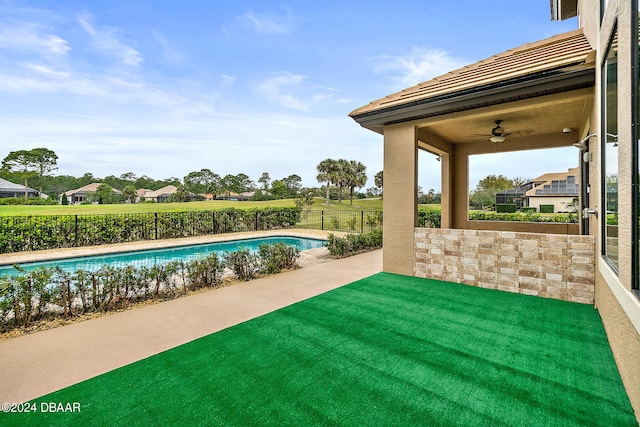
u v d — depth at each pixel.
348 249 9.65
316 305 4.71
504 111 5.42
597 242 4.32
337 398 2.46
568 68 4.36
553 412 2.29
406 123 6.53
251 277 6.56
